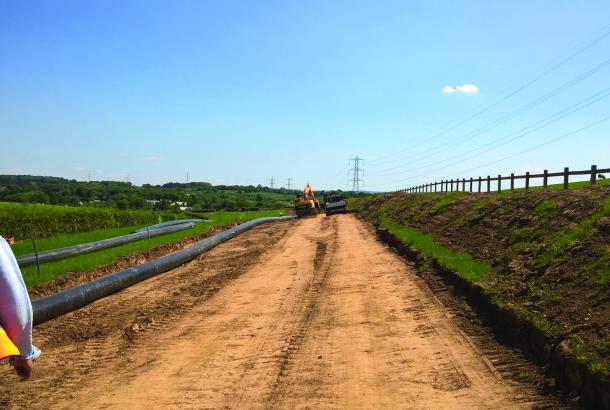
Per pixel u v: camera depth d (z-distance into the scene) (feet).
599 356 18.62
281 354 25.86
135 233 95.66
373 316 32.86
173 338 29.68
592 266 27.30
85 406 20.07
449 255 48.47
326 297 39.45
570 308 24.08
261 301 39.14
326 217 160.86
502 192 77.46
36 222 109.40
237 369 23.89
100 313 36.99
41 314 33.91
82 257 65.92
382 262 56.13
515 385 20.33
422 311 33.32
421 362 23.73
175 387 21.86
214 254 71.87
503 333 26.84
